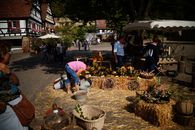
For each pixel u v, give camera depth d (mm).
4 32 39594
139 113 6406
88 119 5367
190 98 7793
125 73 9602
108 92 8875
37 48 32594
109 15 18469
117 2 16000
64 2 17359
